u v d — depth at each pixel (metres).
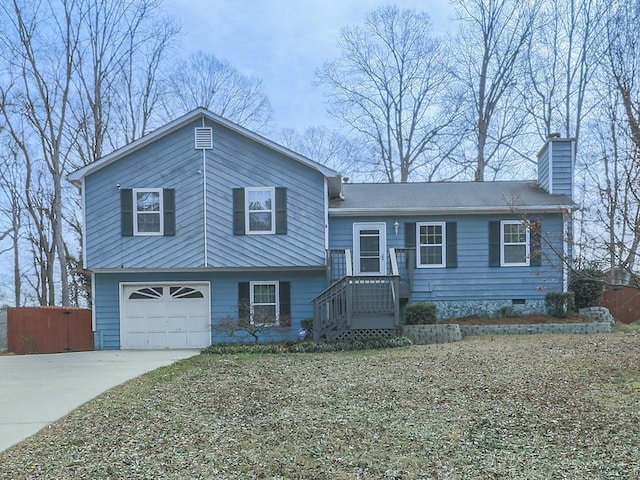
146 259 14.00
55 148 22.20
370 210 14.86
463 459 4.51
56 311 15.25
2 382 8.76
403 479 4.11
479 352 10.48
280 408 6.43
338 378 8.30
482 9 25.27
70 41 22.42
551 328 13.79
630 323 17.67
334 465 4.43
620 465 4.27
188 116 14.09
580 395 6.56
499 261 15.01
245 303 14.49
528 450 4.69
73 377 9.09
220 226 14.13
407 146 28.23
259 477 4.20
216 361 10.64
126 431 5.55
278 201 14.20
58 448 5.03
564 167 15.83
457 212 14.91
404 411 6.12
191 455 4.75
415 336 13.19
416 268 15.09
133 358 11.85
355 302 12.80
